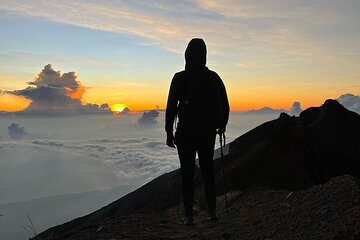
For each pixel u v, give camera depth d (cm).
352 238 288
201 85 474
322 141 757
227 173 734
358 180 420
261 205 520
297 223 371
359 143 783
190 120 475
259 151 750
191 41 486
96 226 509
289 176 690
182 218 553
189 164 492
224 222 479
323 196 408
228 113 508
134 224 504
